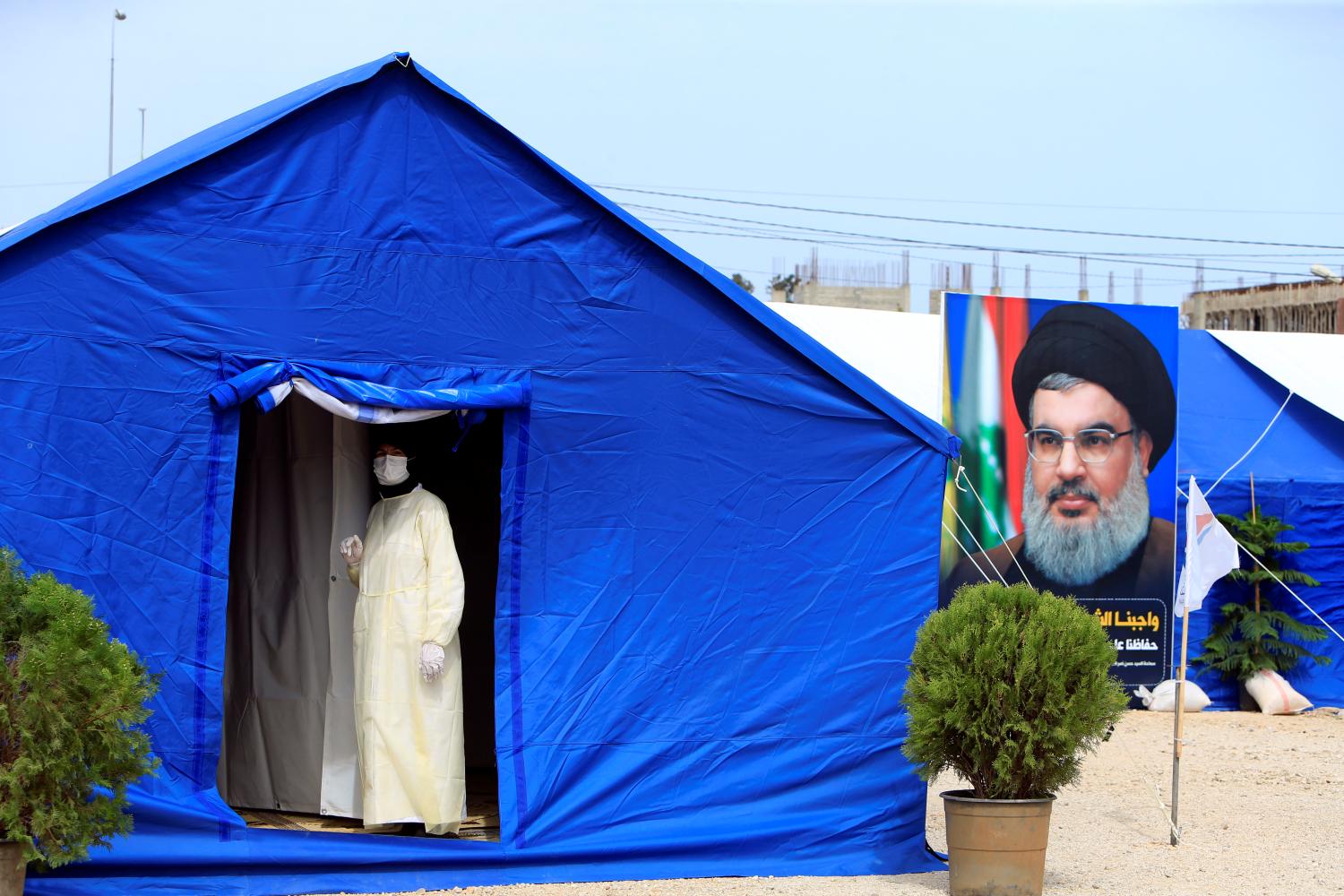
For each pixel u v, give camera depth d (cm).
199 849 712
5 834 606
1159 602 1628
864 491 841
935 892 760
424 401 764
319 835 737
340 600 852
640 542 809
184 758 722
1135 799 1086
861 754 827
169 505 732
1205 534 945
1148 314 1638
